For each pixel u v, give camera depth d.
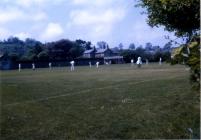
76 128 11.11
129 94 19.70
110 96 19.19
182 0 14.19
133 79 32.22
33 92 22.83
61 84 29.03
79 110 14.68
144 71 48.91
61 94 21.19
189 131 9.36
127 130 10.45
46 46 128.50
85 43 171.62
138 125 11.04
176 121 11.14
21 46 163.62
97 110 14.48
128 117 12.53
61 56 129.88
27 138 10.05
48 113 14.24
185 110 12.84
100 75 41.94
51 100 18.38
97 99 18.11
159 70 51.00
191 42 5.10
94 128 10.98
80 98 18.88
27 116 13.64
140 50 143.38
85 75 43.28
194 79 4.98
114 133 10.19
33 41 183.50
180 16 16.98
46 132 10.74
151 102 15.84
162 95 18.16
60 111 14.65
